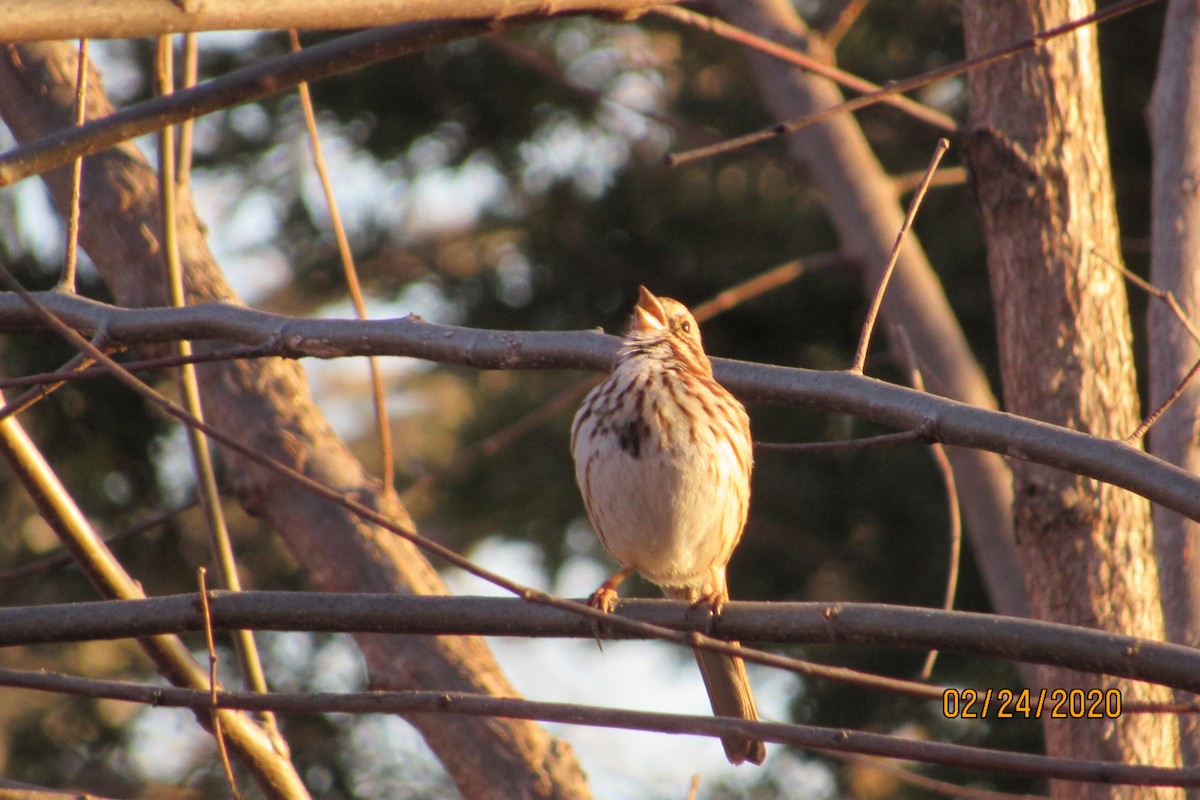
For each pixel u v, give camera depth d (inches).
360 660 715.4
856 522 756.6
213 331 295.3
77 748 717.9
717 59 820.6
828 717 709.3
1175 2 401.4
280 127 802.8
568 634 267.4
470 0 269.7
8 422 292.8
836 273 785.6
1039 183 377.1
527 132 824.3
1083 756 351.6
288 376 425.7
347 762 704.4
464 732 390.9
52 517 299.3
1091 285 372.5
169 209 347.3
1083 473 245.4
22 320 304.7
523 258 831.1
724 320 813.2
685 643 215.6
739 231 807.1
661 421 360.5
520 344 293.6
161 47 340.8
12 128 430.3
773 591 753.0
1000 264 382.0
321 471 414.0
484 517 778.2
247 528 730.8
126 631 270.5
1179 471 238.1
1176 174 382.0
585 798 391.2
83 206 422.6
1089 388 365.7
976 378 567.2
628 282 822.5
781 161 636.1
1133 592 354.0
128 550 700.7
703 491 360.2
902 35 788.6
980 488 514.0
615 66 824.9
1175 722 356.5
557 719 239.1
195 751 733.9
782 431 761.0
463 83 804.6
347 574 402.9
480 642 409.4
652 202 809.5
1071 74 382.0
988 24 387.5
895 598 741.3
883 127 796.6
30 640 273.4
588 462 369.4
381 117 807.1
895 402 265.6
